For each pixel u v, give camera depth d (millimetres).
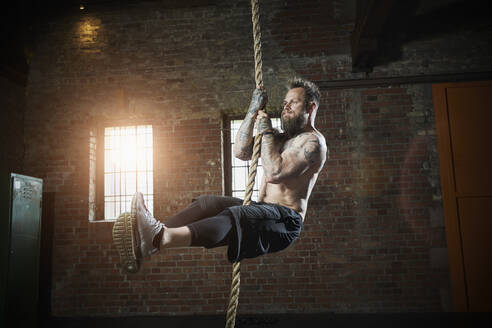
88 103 5875
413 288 5078
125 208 5715
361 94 5473
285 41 5680
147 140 5832
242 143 2223
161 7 5941
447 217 5156
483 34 5445
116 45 5949
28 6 6035
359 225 5227
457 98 5367
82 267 5512
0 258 4664
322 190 5328
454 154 5270
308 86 2205
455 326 4664
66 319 5363
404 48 5512
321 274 5168
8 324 4586
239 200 2078
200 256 5359
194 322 5062
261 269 5250
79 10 6051
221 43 5785
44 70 6012
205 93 5703
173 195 5516
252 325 4844
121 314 5355
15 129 5781
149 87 5809
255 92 2227
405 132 5363
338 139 5414
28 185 5051
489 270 5031
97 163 5855
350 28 5629
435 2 5035
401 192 5258
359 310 5078
